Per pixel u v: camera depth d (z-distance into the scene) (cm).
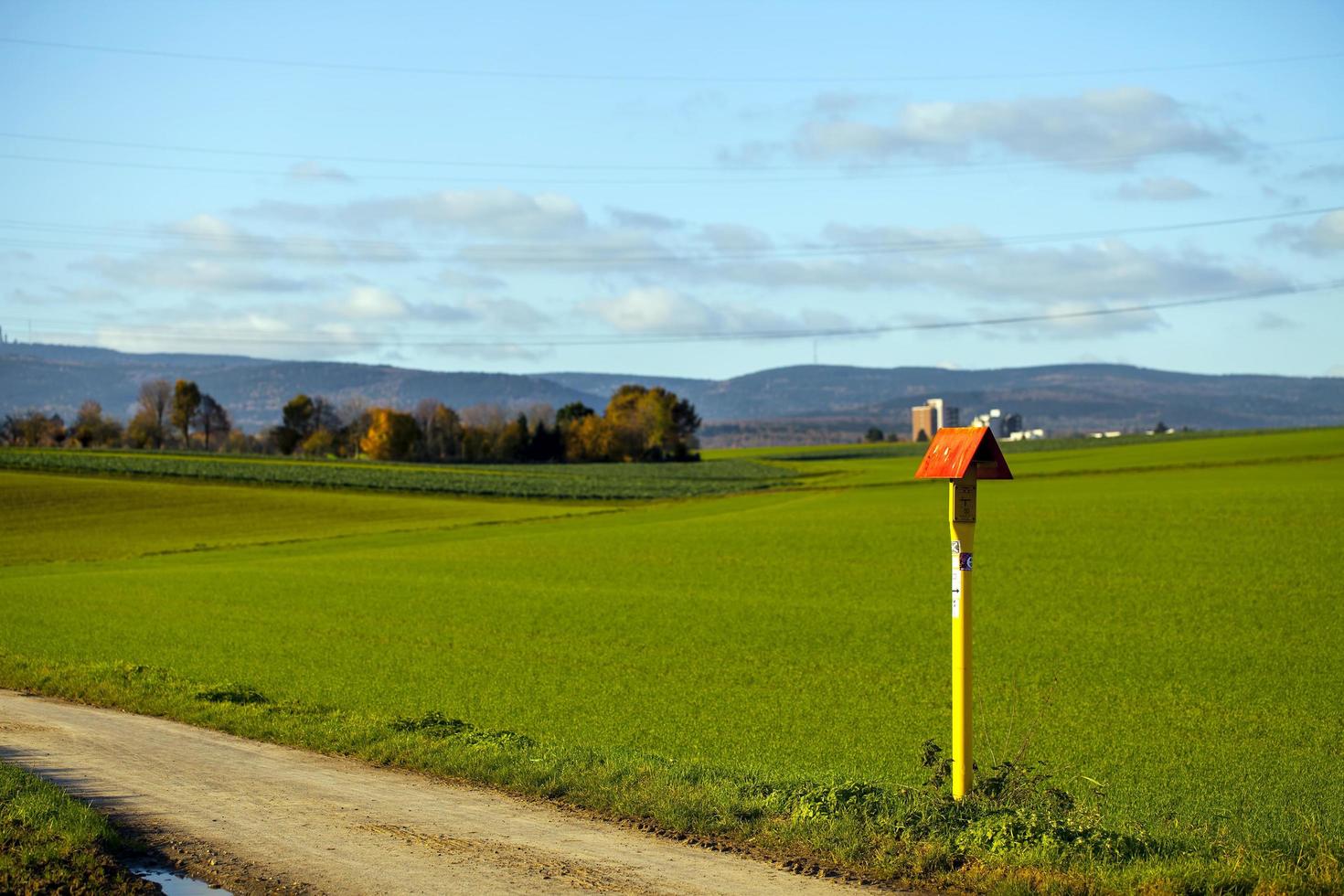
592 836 1257
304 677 2966
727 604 4431
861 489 11544
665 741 2177
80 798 1450
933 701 2648
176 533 8912
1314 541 5288
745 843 1220
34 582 5619
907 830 1177
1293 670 2958
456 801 1441
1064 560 5216
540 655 3384
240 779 1583
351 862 1155
